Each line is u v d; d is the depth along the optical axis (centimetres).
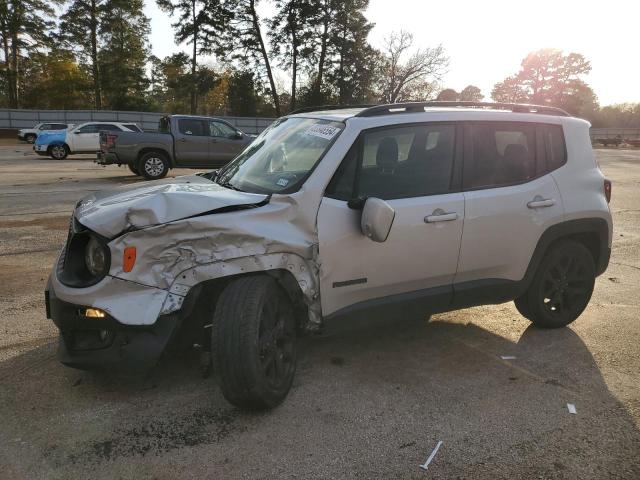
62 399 338
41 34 5728
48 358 392
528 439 308
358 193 356
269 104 5344
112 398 340
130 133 1484
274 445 297
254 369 302
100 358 306
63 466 276
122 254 298
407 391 358
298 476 273
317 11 4559
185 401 338
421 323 480
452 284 400
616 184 1677
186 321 331
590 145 471
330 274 344
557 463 288
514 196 410
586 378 381
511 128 424
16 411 324
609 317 505
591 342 445
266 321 320
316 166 348
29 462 278
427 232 373
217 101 6500
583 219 446
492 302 423
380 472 277
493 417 329
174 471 275
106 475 271
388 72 4931
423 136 384
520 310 468
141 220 299
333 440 303
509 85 9100
